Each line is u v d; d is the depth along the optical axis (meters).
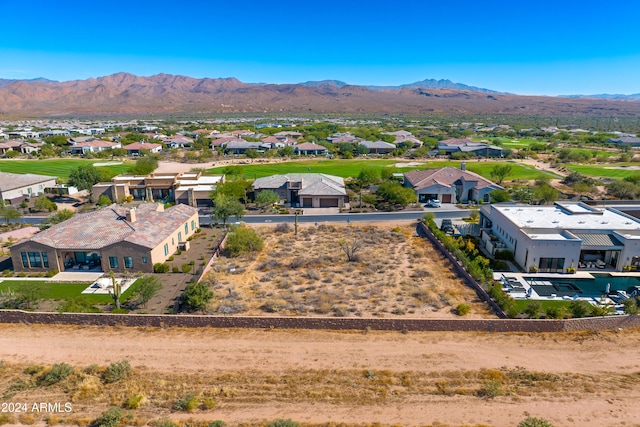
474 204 93.44
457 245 62.91
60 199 99.62
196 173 113.00
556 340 38.84
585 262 56.38
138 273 54.31
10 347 38.44
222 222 79.62
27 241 54.94
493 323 40.34
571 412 29.58
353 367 35.03
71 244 55.38
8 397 31.48
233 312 44.19
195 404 30.30
